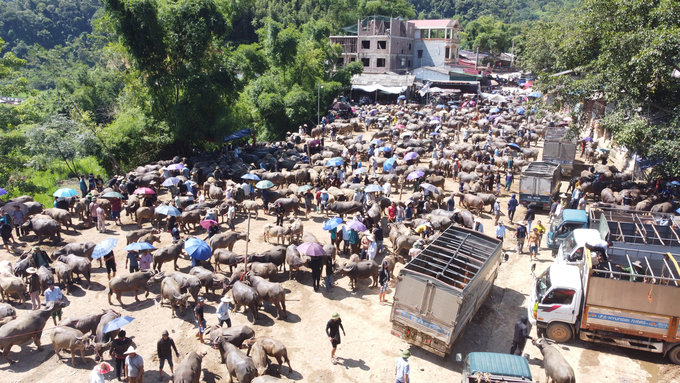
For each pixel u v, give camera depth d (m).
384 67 85.25
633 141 25.48
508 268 21.61
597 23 28.53
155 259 19.62
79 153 41.81
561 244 20.69
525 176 28.69
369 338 15.98
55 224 23.19
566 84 29.77
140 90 45.88
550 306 15.77
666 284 14.46
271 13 102.00
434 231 23.84
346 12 111.69
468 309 15.03
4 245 22.97
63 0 166.75
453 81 78.31
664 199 27.08
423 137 47.97
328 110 64.25
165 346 13.31
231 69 42.69
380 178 32.31
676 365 14.74
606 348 15.73
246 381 12.62
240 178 33.28
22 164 42.22
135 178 31.34
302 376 13.99
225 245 21.23
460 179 33.19
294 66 61.53
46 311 15.19
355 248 21.66
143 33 38.16
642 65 23.44
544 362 13.45
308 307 17.84
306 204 27.48
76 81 70.00
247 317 17.09
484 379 11.47
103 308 17.53
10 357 14.73
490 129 49.78
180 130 40.12
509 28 140.88
